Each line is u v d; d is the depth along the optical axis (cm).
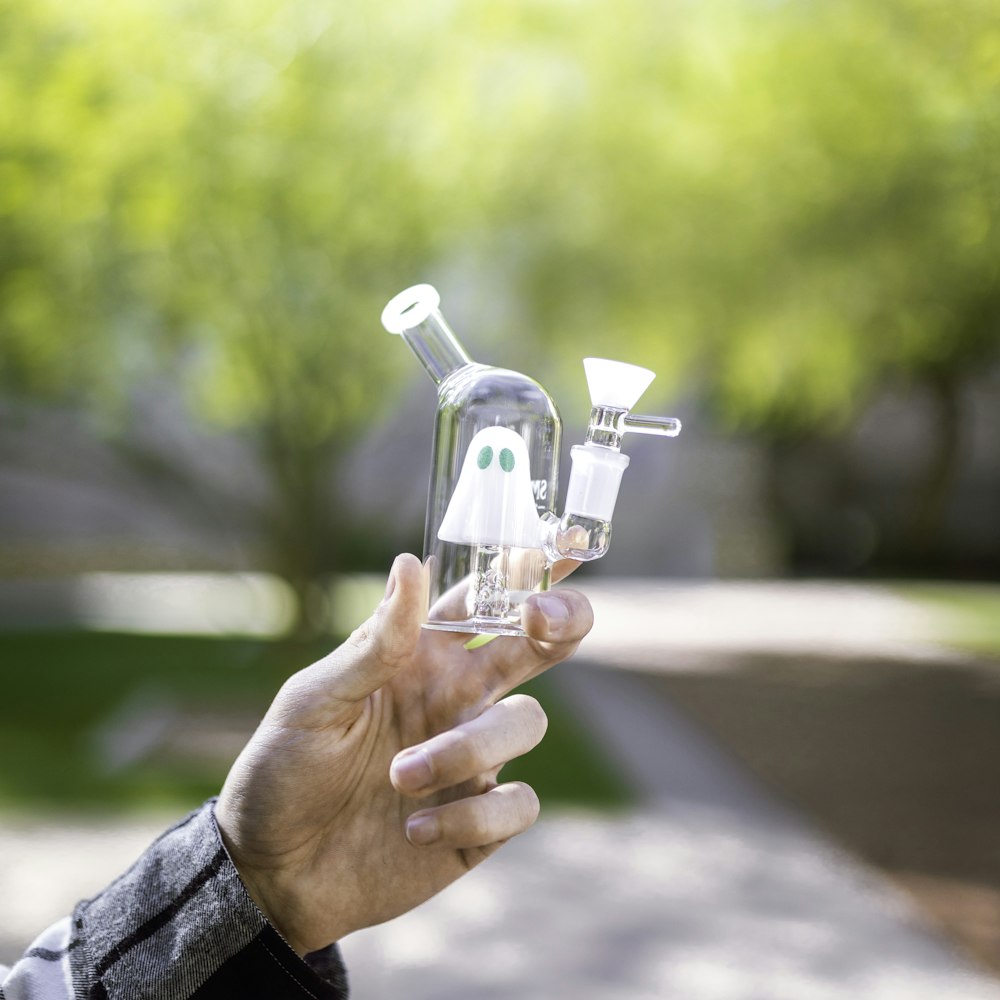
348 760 112
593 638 1568
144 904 106
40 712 998
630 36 923
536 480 119
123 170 783
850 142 862
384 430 1881
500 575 116
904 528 2492
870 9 819
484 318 1099
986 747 939
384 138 885
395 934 506
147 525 2217
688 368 1288
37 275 880
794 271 981
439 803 113
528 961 477
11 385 1054
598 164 950
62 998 103
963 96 769
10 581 2091
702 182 955
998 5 728
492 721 105
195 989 103
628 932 513
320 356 1005
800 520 2488
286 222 870
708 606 1958
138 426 1206
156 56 784
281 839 110
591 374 115
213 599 1916
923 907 554
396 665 108
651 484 2405
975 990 455
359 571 2134
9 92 741
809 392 1467
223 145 807
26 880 564
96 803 707
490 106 945
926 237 902
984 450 2416
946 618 1839
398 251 953
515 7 906
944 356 1470
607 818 695
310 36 832
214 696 1066
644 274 1014
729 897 562
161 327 991
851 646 1523
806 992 451
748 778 819
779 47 881
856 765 868
